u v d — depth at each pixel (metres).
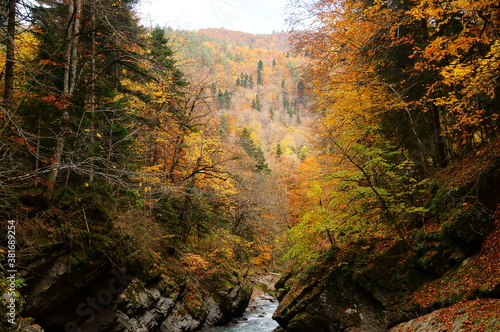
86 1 10.67
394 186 13.41
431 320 8.12
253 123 82.75
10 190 8.84
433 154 15.50
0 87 9.33
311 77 14.91
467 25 11.30
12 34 9.61
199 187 19.17
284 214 28.95
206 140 19.17
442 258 10.46
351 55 14.25
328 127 16.45
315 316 12.70
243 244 24.88
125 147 14.03
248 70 121.44
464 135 12.48
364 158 13.95
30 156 10.99
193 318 17.19
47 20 10.88
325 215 13.32
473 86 10.06
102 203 12.27
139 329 12.83
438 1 10.38
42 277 8.78
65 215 9.97
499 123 11.91
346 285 12.68
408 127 15.40
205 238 24.23
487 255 8.91
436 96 13.35
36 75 9.30
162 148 17.75
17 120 8.27
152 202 15.62
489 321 6.54
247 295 23.67
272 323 20.08
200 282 20.11
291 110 100.00
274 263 39.50
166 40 18.39
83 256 9.76
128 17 12.01
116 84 14.27
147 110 17.06
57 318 9.52
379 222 13.52
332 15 13.04
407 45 14.23
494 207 9.70
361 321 11.41
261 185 28.92
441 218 11.16
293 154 66.81
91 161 9.38
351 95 14.17
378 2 12.18
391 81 14.79
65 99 9.74
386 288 11.32
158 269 15.43
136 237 13.73
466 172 11.21
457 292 8.80
